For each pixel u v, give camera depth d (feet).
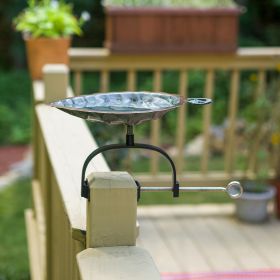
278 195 14.67
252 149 15.57
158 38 15.12
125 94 5.58
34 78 13.64
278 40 35.96
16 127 31.78
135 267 4.80
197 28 15.21
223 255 12.77
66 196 6.25
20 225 19.52
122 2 15.11
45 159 9.67
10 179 24.31
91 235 5.14
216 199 20.52
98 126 17.48
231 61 15.44
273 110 15.42
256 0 36.83
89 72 36.09
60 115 9.79
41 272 11.30
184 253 12.84
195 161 25.38
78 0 36.91
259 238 13.67
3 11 37.78
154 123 15.44
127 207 5.13
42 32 13.65
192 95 31.73
